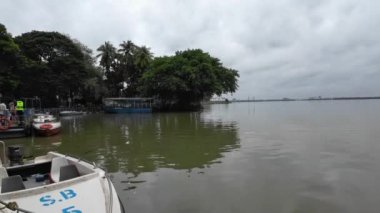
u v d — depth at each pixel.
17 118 23.78
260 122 31.42
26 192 6.00
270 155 13.37
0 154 9.66
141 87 62.31
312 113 48.66
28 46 52.50
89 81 58.38
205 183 9.36
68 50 55.16
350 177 9.70
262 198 7.97
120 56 70.44
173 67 57.00
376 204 7.43
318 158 12.56
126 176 10.42
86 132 24.81
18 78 40.72
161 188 8.98
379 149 14.32
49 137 22.08
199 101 65.94
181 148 15.84
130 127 28.52
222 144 16.80
